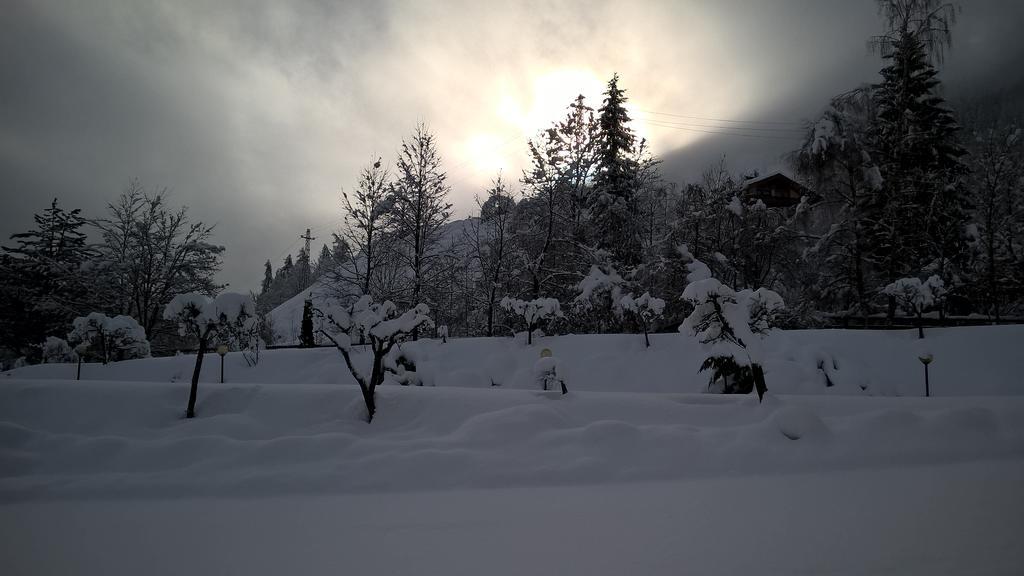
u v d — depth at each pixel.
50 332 34.41
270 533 4.57
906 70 26.48
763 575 3.41
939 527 4.32
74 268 36.06
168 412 8.20
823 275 28.86
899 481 5.95
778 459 6.79
